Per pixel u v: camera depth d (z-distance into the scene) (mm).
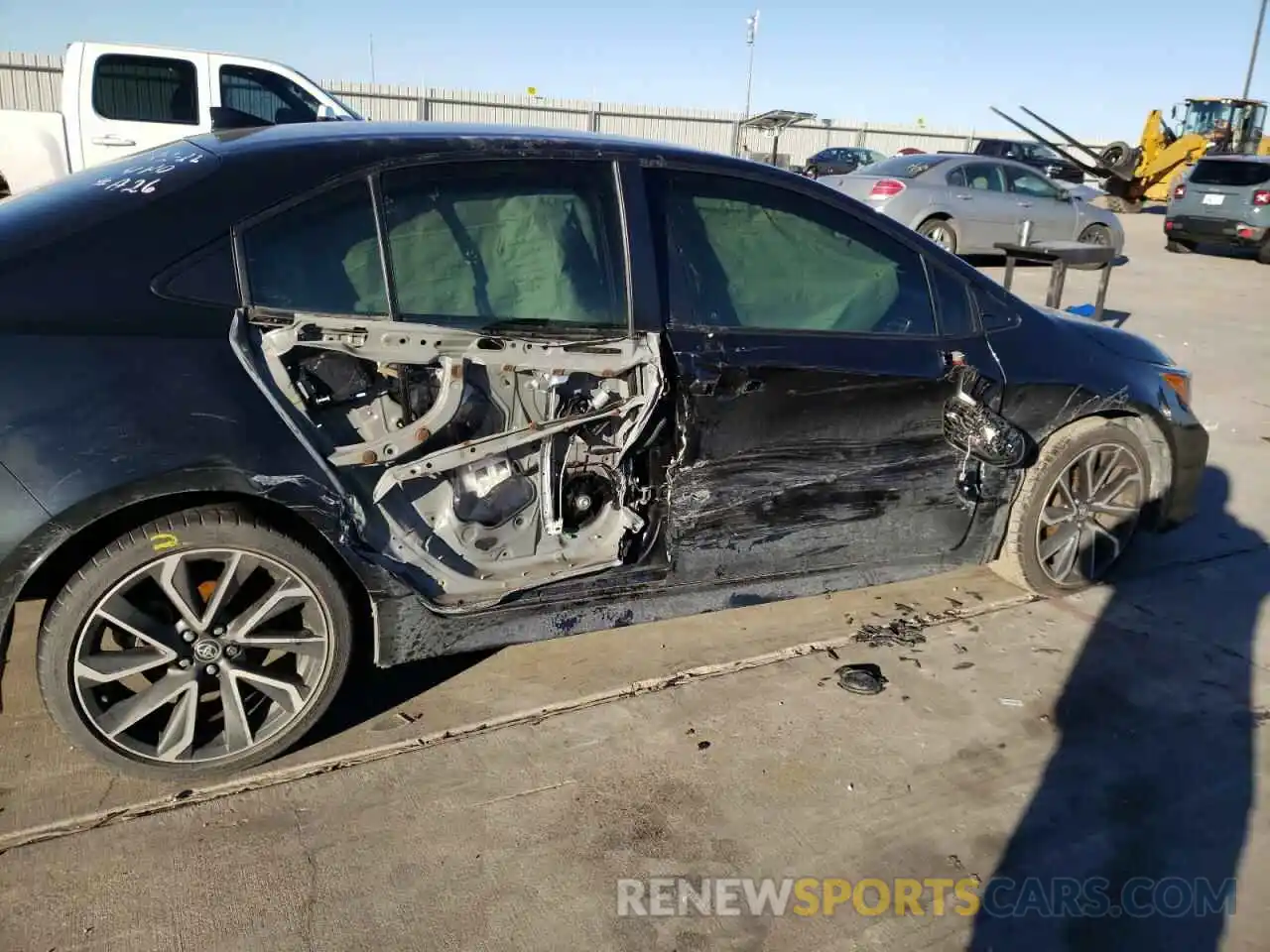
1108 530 3980
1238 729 3070
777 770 2756
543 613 2848
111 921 2109
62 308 2213
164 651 2412
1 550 2145
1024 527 3725
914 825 2562
